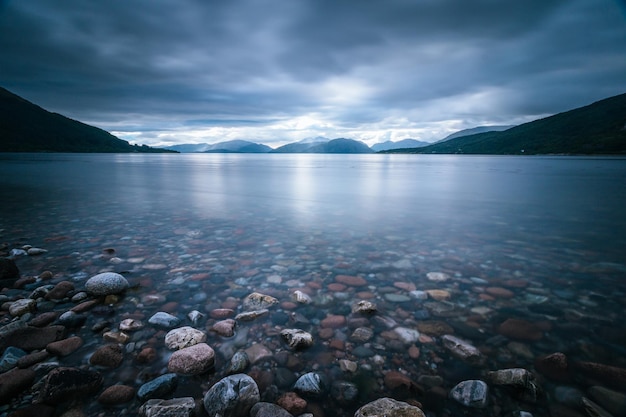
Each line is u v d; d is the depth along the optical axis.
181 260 6.34
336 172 45.53
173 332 3.47
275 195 17.86
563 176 35.25
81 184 22.72
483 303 4.49
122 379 2.84
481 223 10.41
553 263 6.30
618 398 2.58
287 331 3.52
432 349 3.35
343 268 5.98
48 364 3.00
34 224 9.45
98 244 7.39
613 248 7.40
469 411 2.50
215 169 50.72
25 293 4.70
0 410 2.41
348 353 3.28
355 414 2.41
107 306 4.28
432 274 5.61
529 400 2.58
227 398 2.48
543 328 3.79
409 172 45.53
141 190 19.55
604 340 3.52
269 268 5.95
